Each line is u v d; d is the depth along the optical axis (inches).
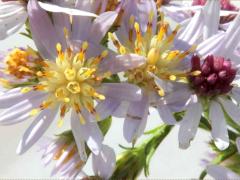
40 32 2.4
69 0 2.4
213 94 2.5
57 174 2.6
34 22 2.4
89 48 2.4
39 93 2.4
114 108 2.4
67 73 2.4
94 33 2.4
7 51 2.5
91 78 2.4
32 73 2.4
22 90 2.4
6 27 2.5
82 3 2.3
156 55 2.4
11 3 2.5
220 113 2.5
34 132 2.4
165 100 2.4
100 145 2.3
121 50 2.4
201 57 2.5
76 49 2.4
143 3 2.5
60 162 2.6
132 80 2.4
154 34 2.5
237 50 2.6
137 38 2.4
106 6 2.4
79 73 2.4
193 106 2.5
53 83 2.4
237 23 2.5
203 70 2.5
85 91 2.4
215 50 2.5
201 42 2.5
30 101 2.4
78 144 2.4
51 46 2.4
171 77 2.4
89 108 2.4
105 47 2.4
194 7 2.6
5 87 2.5
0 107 2.4
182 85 2.5
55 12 2.4
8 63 2.4
